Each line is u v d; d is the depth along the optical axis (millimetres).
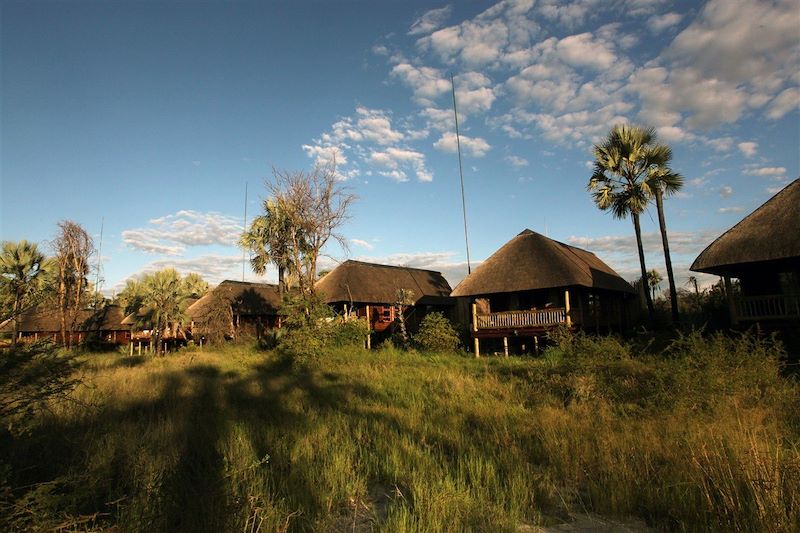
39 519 4238
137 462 5953
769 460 5152
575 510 5438
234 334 35156
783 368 12000
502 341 27625
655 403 9500
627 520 5137
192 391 13000
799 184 17281
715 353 10828
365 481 6176
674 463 6039
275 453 6891
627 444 7016
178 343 40875
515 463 6559
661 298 46062
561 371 12914
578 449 6926
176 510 4793
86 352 33188
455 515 4793
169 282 35469
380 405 11078
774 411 8516
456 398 11633
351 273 33969
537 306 26906
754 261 16344
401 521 4539
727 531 4496
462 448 7332
